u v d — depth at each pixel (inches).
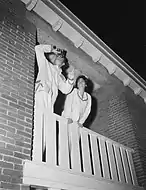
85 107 225.9
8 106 147.2
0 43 165.5
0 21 174.6
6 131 138.3
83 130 207.3
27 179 135.6
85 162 189.2
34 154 152.1
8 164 129.6
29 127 153.2
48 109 184.1
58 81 208.5
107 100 316.5
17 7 193.3
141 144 270.7
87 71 274.5
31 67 178.4
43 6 198.8
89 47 239.9
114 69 264.2
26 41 187.5
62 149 175.3
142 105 315.3
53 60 219.5
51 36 225.5
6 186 123.0
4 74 155.8
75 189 163.9
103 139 225.3
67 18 213.8
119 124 289.4
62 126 188.2
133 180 232.5
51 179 150.8
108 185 195.9
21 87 162.2
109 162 216.8
